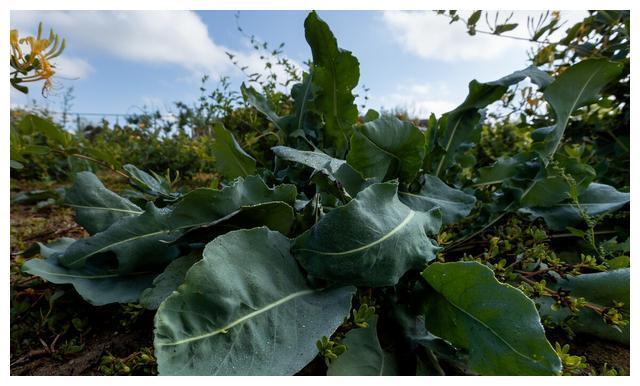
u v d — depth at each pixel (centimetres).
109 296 113
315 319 87
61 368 102
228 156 167
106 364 100
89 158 172
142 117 562
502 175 166
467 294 87
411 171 135
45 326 119
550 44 220
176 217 105
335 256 94
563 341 113
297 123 184
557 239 157
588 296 114
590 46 218
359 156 126
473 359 84
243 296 84
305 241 98
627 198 145
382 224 97
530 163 159
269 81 268
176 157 374
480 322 84
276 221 113
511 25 213
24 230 213
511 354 79
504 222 161
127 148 434
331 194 129
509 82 158
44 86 120
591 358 106
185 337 74
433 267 93
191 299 78
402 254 95
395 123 128
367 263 93
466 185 177
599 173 195
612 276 113
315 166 115
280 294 90
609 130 218
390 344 98
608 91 214
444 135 164
